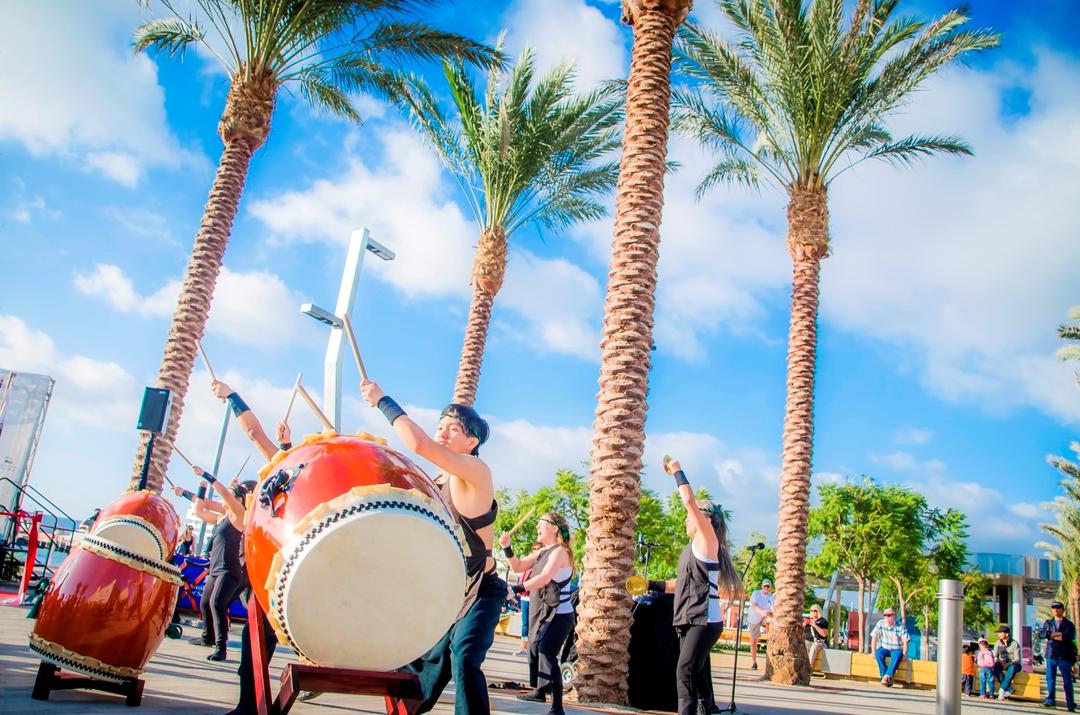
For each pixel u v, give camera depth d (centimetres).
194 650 899
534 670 879
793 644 1595
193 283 1516
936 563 4141
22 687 544
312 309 1148
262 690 394
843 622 5147
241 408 512
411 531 357
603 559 973
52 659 505
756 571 4266
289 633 351
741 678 1659
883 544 3809
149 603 526
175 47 1683
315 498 357
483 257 1962
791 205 1802
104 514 556
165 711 505
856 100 1769
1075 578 4359
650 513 3872
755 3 1736
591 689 924
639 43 1193
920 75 1745
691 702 647
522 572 786
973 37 1706
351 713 568
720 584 670
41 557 1691
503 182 1966
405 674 362
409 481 373
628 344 1057
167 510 572
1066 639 1856
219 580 838
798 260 1773
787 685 1554
